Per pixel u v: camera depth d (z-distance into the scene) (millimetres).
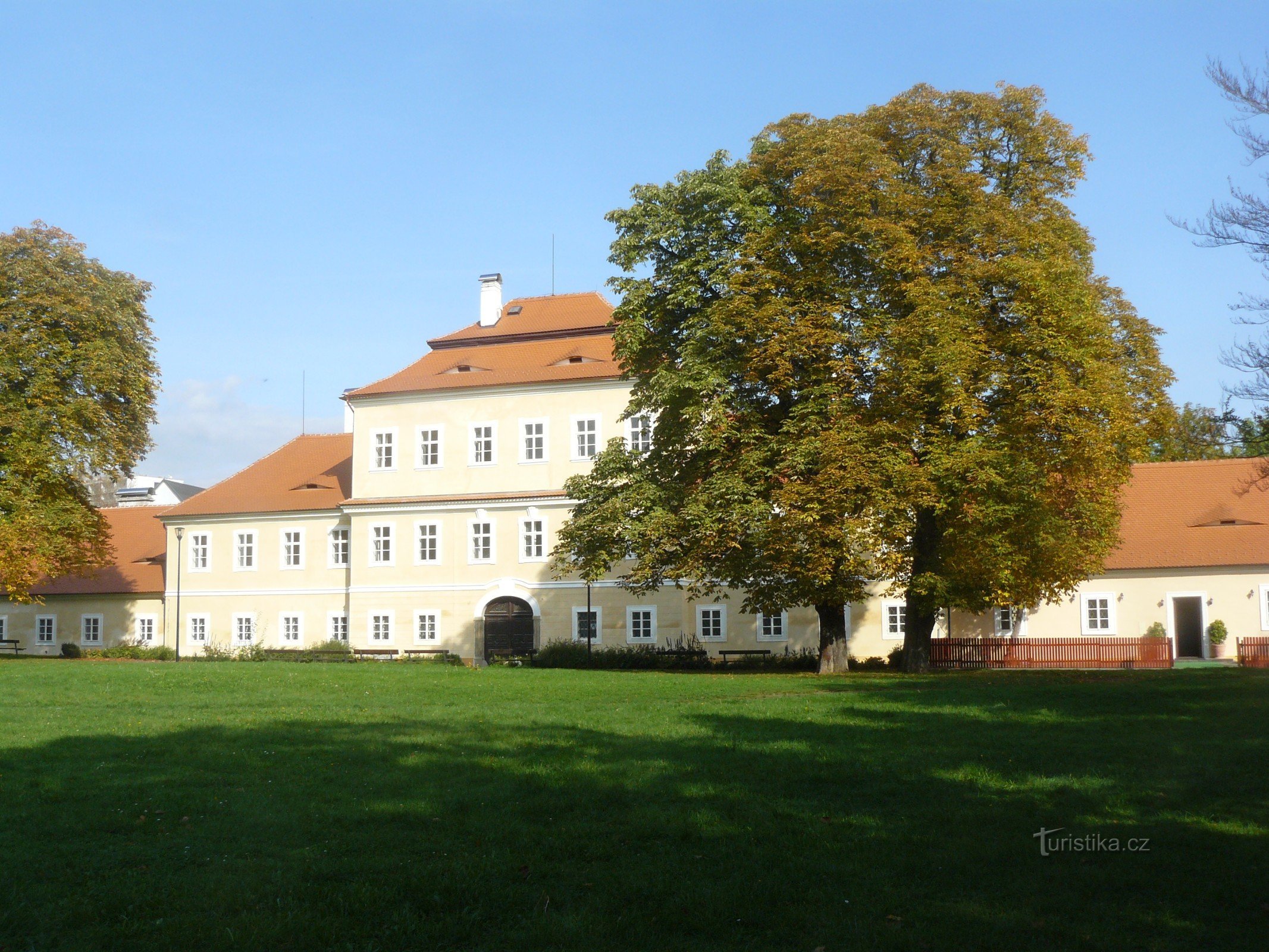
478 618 56312
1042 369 29109
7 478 41688
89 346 43812
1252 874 8711
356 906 8117
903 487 28672
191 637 62844
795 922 7844
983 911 8016
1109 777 12305
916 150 33406
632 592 36938
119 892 8414
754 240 32312
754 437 31516
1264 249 19031
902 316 31062
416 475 58344
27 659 42781
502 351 59906
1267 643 42156
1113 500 34938
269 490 64000
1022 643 41312
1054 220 32500
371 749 14664
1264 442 22266
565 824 10430
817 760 13547
